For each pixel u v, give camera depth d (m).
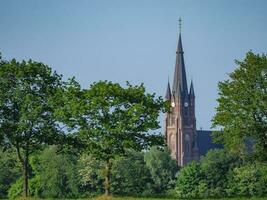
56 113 108.19
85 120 109.94
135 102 112.12
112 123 109.06
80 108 108.56
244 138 109.31
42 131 109.00
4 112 108.75
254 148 111.38
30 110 107.25
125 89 112.62
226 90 108.25
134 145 107.88
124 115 108.94
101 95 110.06
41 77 111.38
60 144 111.88
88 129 108.94
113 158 109.81
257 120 107.50
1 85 108.75
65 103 110.88
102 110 109.75
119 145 109.19
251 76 107.75
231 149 110.75
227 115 107.75
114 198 100.06
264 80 107.81
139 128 109.50
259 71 107.38
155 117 110.62
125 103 110.94
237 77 108.69
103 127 108.56
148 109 110.38
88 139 109.56
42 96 110.94
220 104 108.94
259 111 106.62
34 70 110.38
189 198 105.31
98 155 109.69
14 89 108.31
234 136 107.75
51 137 109.81
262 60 108.00
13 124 107.75
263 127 106.25
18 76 108.56
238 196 106.12
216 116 109.25
